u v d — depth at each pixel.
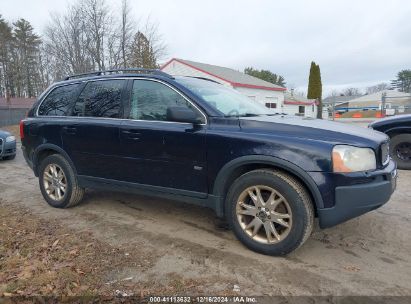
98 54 25.28
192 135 3.71
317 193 3.14
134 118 4.21
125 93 4.36
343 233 4.02
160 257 3.45
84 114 4.72
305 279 3.04
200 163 3.70
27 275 3.04
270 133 3.40
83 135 4.59
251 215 3.50
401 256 3.46
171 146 3.85
